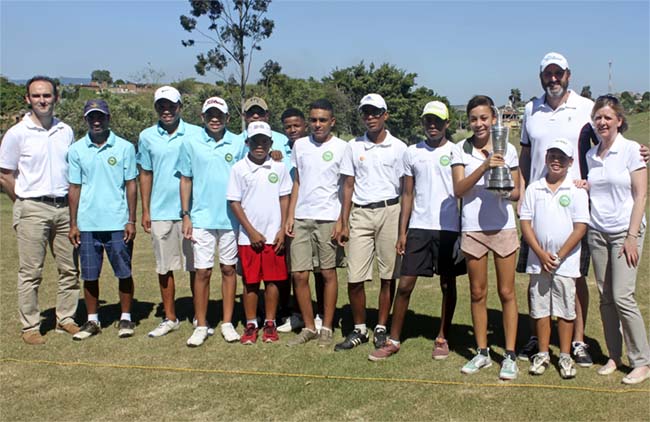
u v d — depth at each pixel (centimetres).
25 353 535
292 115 617
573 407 416
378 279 809
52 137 568
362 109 516
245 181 545
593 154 465
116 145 576
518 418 403
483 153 469
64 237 580
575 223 454
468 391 444
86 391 455
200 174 560
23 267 560
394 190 529
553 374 470
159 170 575
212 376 479
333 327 599
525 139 521
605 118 445
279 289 616
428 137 505
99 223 570
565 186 460
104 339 571
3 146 554
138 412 421
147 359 518
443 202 500
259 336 575
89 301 586
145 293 745
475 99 467
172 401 436
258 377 475
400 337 563
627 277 451
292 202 556
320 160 538
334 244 541
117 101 2439
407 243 509
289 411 418
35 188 561
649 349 460
